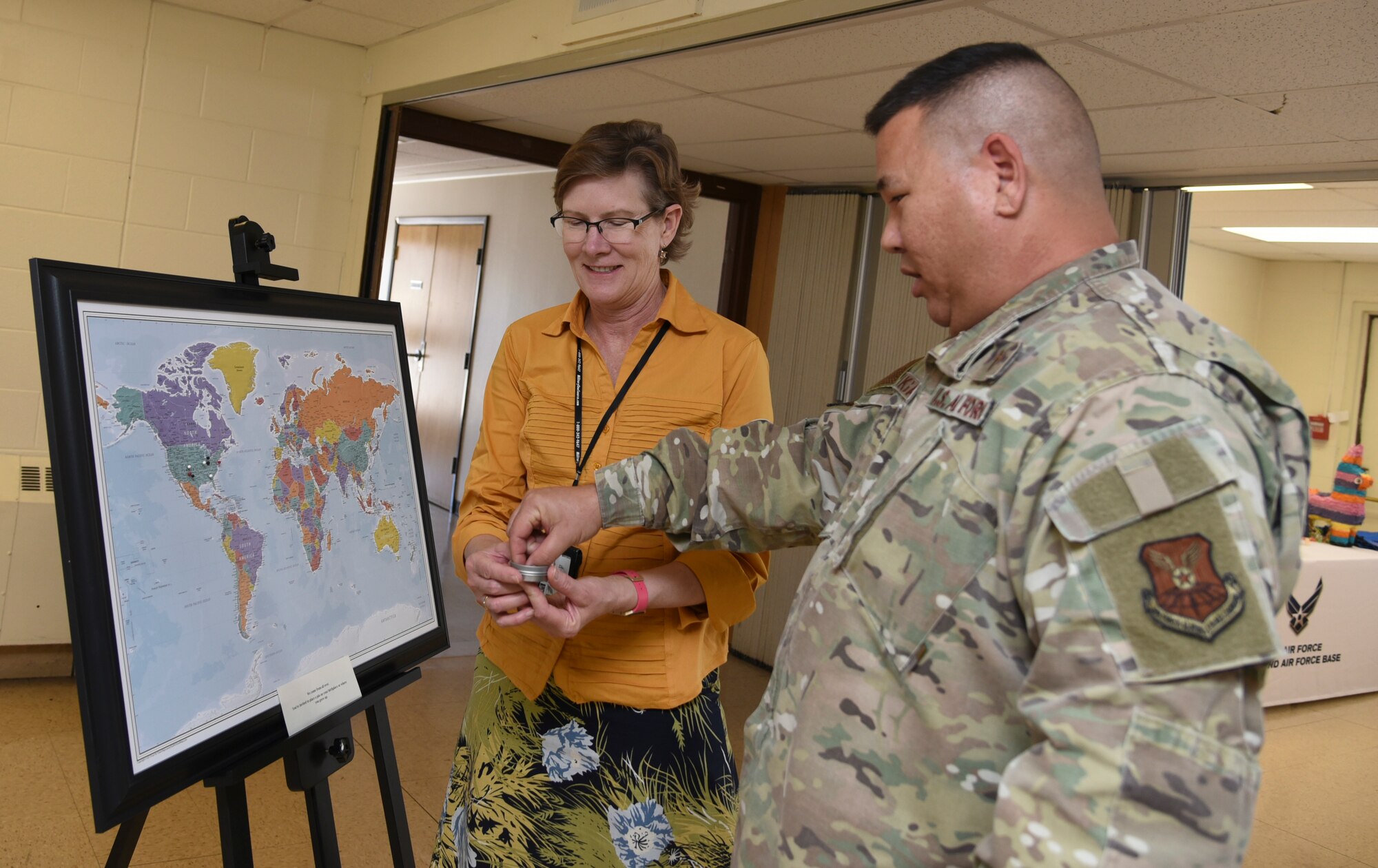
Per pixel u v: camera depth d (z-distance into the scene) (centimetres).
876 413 118
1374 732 432
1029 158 89
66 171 343
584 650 150
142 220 358
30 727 304
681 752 153
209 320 128
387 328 168
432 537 172
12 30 330
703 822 155
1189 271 494
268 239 141
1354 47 183
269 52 377
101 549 105
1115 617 71
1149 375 78
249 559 128
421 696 360
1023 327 89
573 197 147
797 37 225
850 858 88
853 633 91
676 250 162
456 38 340
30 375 341
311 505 142
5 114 331
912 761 86
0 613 339
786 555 432
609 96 313
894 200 97
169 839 244
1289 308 539
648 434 152
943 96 92
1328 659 470
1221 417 74
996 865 73
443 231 774
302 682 134
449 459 729
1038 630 76
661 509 131
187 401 122
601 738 151
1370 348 519
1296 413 80
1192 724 68
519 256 676
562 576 133
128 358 114
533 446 158
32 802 254
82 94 344
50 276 106
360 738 315
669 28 249
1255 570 68
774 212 445
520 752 155
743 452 129
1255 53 194
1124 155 287
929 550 86
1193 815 66
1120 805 68
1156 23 187
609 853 150
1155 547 71
